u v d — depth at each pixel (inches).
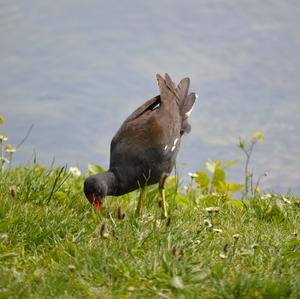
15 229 432.5
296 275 394.3
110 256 399.5
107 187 534.6
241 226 496.4
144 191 553.3
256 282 374.3
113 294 370.0
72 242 424.2
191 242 437.4
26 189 516.4
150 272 388.2
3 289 365.7
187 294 367.6
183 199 571.8
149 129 558.6
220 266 390.3
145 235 442.9
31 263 408.5
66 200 517.3
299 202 557.9
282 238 469.4
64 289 369.7
